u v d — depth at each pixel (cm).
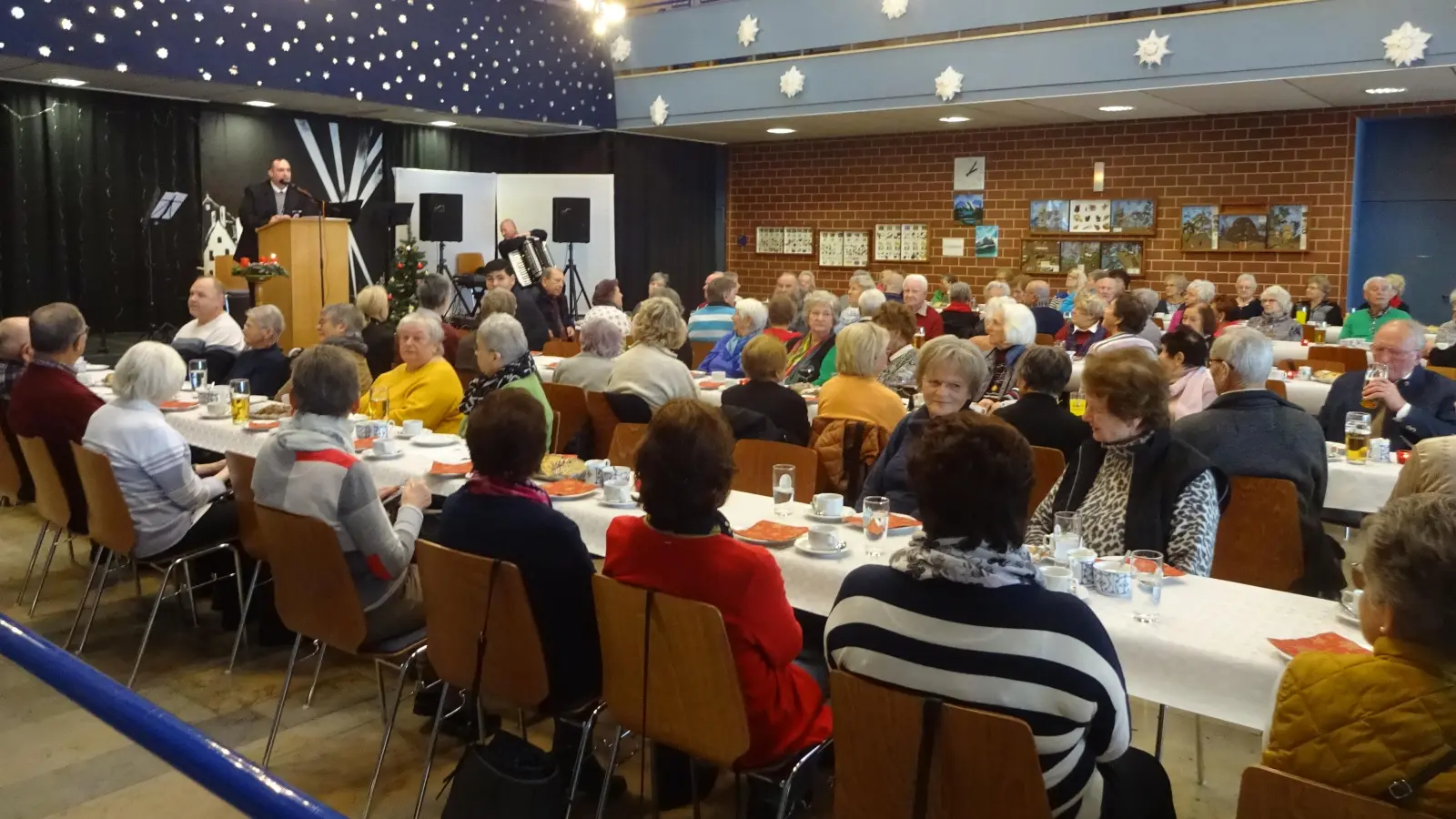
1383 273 973
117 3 812
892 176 1192
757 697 218
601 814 250
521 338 434
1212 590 238
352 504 286
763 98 1030
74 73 837
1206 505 262
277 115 1048
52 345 385
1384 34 713
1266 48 760
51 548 465
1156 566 222
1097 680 165
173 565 362
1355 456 389
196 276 1012
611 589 222
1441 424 419
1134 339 542
